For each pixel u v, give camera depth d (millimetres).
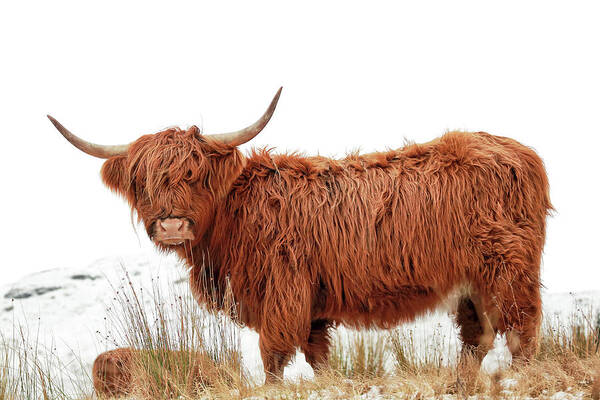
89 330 12734
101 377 7785
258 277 7340
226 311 7160
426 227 7297
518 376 6254
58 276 15547
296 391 6270
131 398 6953
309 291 7316
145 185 7285
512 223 7309
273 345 7234
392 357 8805
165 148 7242
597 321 10000
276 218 7363
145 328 7262
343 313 7578
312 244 7332
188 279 8070
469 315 7965
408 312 7594
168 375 6871
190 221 7176
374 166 7641
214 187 7395
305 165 7641
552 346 7867
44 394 7234
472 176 7340
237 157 7391
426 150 7656
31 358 8133
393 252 7309
